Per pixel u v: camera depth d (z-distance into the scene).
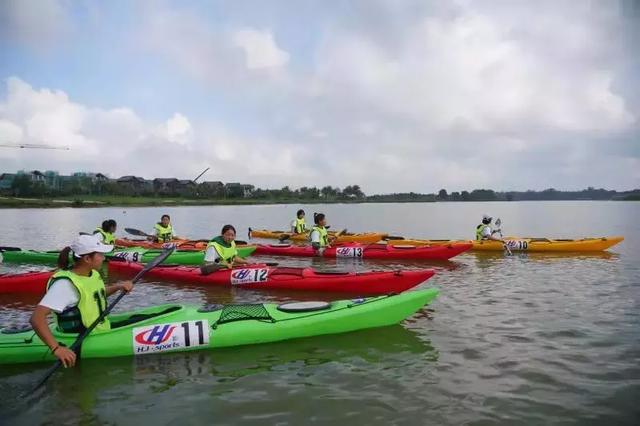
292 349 5.86
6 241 20.53
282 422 4.14
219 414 4.30
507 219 39.22
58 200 66.38
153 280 10.38
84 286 5.17
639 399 4.49
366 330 6.54
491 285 9.75
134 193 78.88
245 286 9.53
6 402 4.56
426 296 6.81
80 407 4.46
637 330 6.56
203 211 57.12
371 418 4.19
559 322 6.96
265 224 34.03
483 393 4.64
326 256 14.44
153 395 4.68
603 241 14.98
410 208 78.25
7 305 8.45
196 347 5.76
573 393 4.62
